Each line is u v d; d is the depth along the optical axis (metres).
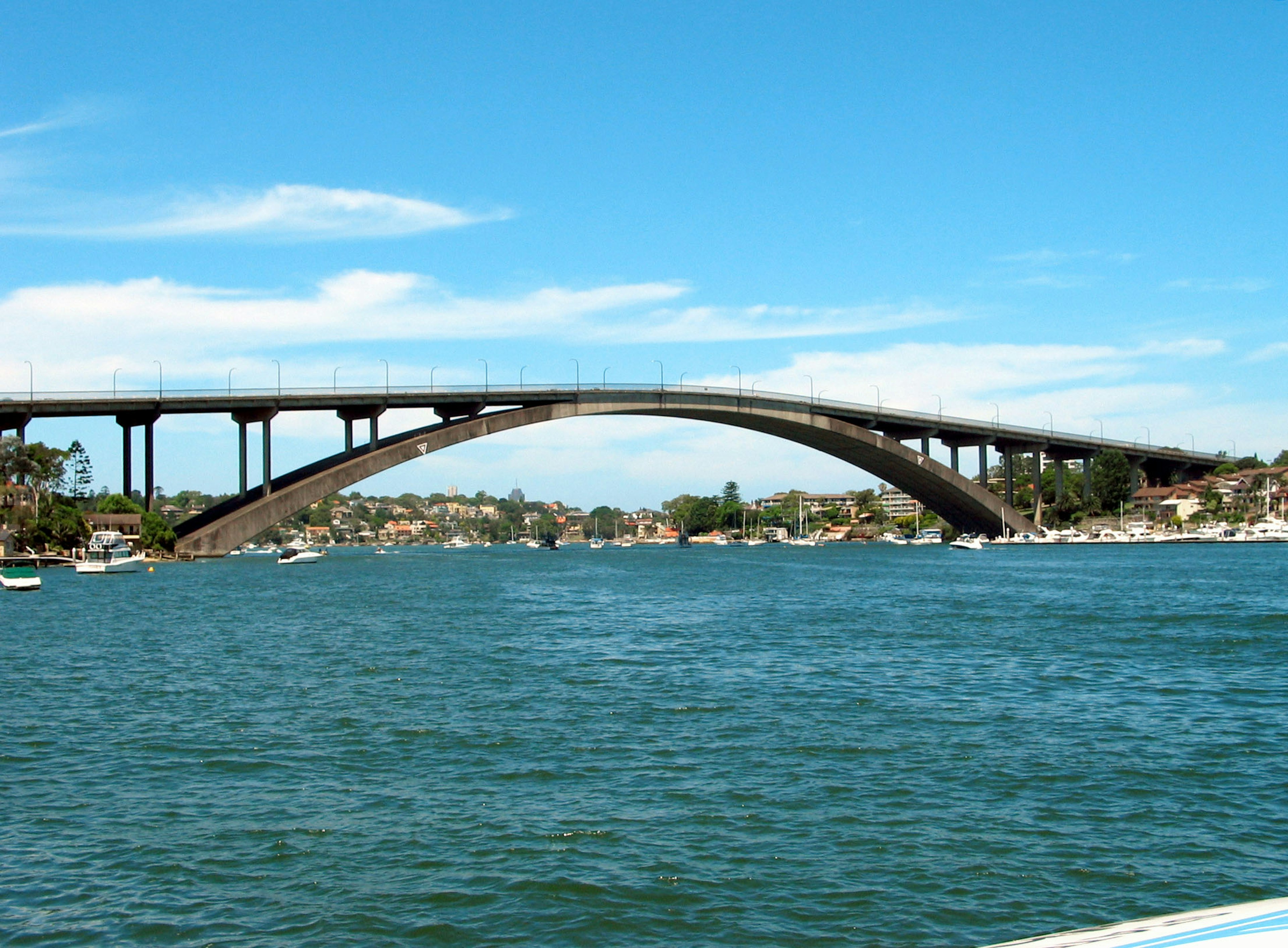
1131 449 162.62
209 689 27.19
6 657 34.19
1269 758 19.17
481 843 14.72
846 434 121.88
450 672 29.81
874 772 18.23
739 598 58.59
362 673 29.77
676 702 24.83
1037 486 152.88
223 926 12.15
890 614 47.66
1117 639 36.81
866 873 13.62
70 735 21.61
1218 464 181.62
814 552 152.38
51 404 93.00
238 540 97.81
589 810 16.16
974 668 30.05
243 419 102.94
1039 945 7.99
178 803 16.70
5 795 17.22
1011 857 14.13
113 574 89.31
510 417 106.56
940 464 130.88
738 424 124.12
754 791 17.09
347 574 91.69
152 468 99.75
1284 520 161.38
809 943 11.73
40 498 110.81
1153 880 13.42
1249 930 7.52
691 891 13.05
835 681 27.72
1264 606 49.91
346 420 105.06
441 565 117.94
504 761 19.16
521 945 11.66
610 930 11.99
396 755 19.67
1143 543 148.00
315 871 13.74
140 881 13.46
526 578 83.62
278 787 17.59
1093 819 15.70
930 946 11.66
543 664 31.34
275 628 42.94
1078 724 22.17
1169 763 18.78
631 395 111.31
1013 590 62.38
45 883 13.40
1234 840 14.80
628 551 199.25
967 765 18.69
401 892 13.05
